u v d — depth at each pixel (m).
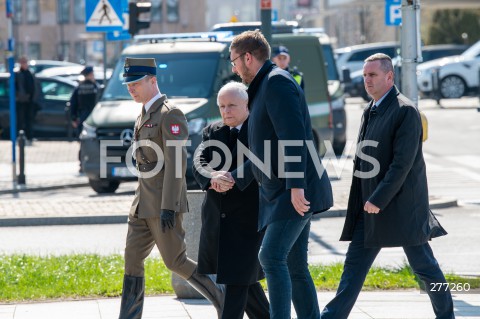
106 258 28.80
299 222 17.91
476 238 33.31
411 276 25.52
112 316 22.05
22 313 22.41
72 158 63.81
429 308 22.41
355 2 109.81
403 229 19.12
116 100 46.44
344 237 19.83
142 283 20.47
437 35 156.25
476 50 108.06
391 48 125.44
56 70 92.56
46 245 33.19
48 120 76.75
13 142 50.44
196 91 45.09
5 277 25.92
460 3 89.62
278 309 17.89
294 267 18.81
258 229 18.20
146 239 20.33
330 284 25.09
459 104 101.50
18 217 37.38
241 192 18.58
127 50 48.59
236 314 18.66
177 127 19.69
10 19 52.31
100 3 50.56
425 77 104.69
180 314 22.33
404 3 31.44
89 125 44.94
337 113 61.25
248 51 18.19
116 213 38.16
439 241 32.78
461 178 51.03
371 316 21.64
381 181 19.03
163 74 46.19
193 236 23.39
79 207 40.12
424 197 19.41
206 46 47.31
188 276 20.20
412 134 18.89
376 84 19.27
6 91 76.50
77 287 24.84
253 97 18.23
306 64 53.62
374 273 25.92
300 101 17.86
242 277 18.50
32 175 54.50
